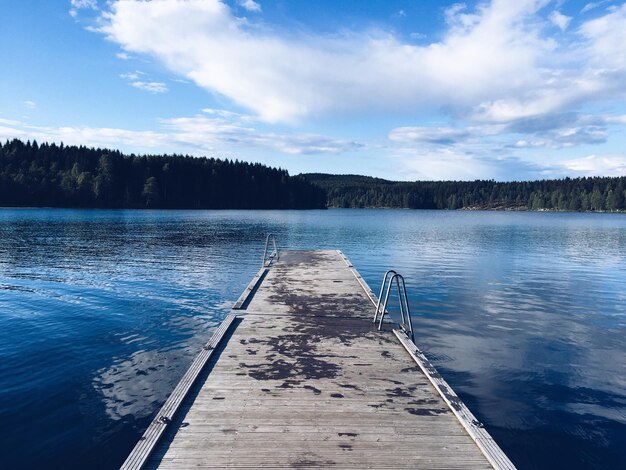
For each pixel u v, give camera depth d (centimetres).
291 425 482
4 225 4612
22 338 1010
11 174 8475
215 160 12756
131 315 1231
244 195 12012
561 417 664
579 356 938
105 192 9019
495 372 840
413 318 1242
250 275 1914
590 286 1781
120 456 542
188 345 974
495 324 1188
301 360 687
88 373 803
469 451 441
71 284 1681
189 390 559
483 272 2120
